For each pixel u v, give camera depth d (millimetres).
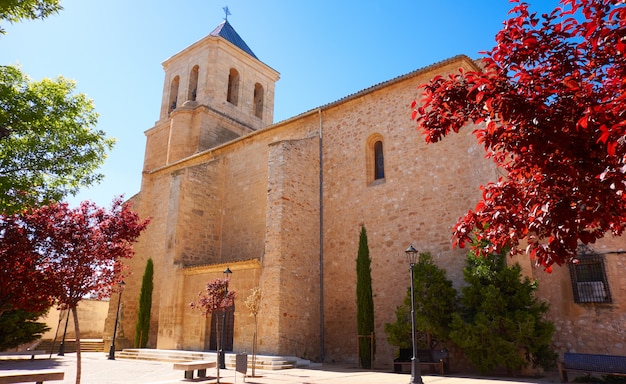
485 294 11836
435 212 15219
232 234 21672
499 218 5031
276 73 35469
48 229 8680
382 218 16500
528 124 4211
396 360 13023
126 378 12891
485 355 11656
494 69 4477
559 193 4293
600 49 4184
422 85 5035
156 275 24359
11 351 26312
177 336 18500
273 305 15492
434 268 13477
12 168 8836
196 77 32531
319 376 12039
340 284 16922
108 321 24312
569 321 12812
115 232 9367
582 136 4012
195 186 21453
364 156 17719
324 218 18219
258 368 13781
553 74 4336
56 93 9438
